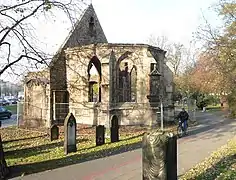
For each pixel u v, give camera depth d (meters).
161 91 30.28
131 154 16.02
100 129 19.03
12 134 24.64
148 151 7.59
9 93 98.44
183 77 54.56
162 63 31.00
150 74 27.36
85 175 11.91
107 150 17.20
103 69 27.55
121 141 20.36
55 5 13.74
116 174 12.07
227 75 12.45
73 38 32.06
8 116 43.91
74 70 30.19
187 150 17.06
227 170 11.83
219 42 12.53
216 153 15.83
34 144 19.62
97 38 34.75
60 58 30.56
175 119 31.42
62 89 30.66
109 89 27.30
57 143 19.86
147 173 7.60
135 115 27.55
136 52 28.31
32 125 30.31
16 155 16.08
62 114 30.03
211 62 13.23
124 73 29.45
